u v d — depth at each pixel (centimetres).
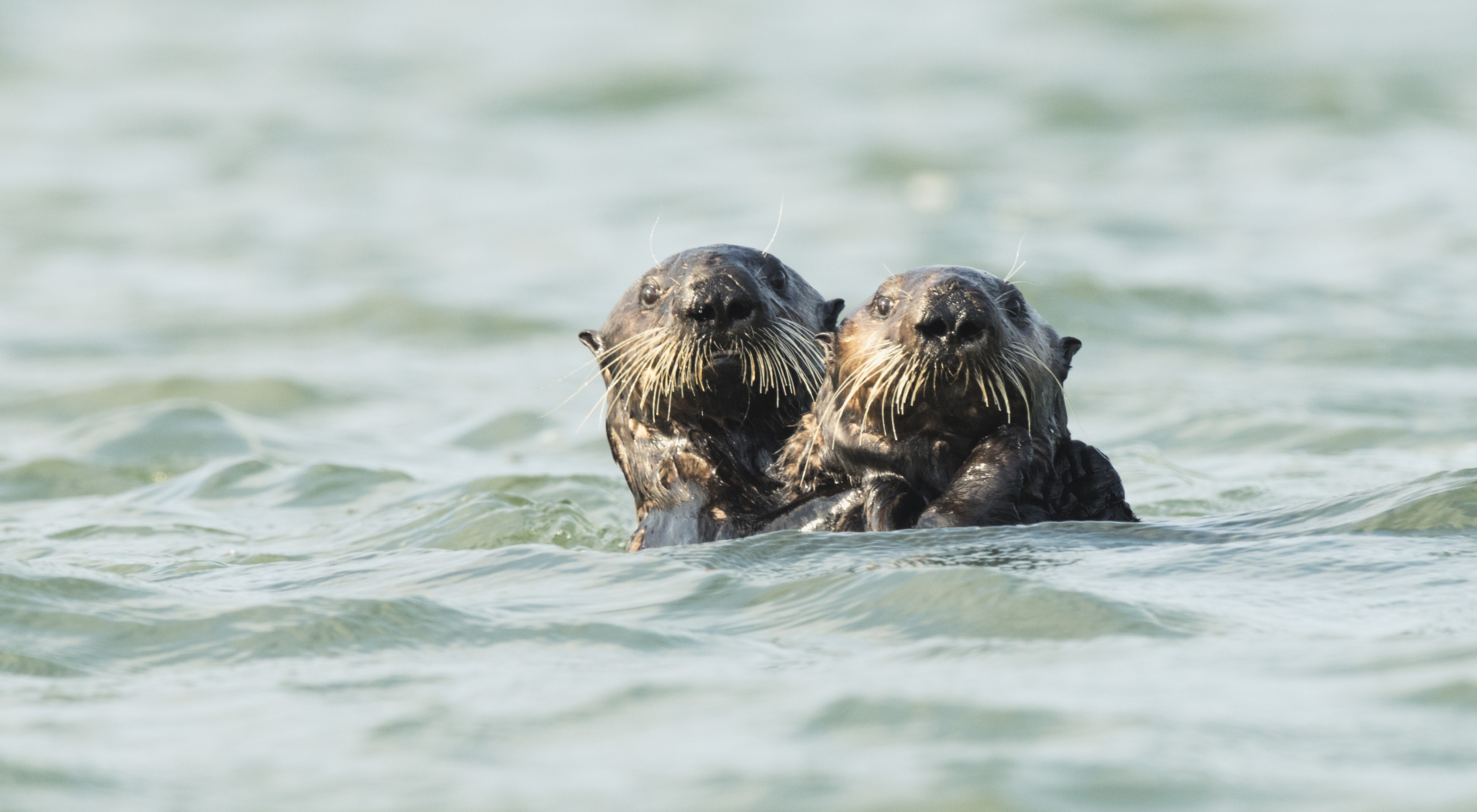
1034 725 1259
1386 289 5578
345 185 8281
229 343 5316
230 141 9425
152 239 7106
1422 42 11538
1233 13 12619
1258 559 1844
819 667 1488
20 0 14388
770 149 8812
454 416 4278
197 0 14812
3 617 1752
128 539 2773
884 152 8531
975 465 2142
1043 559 1870
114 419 3938
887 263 6097
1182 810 1080
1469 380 4334
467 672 1516
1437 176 7719
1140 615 1603
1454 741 1186
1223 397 4147
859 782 1152
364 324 5538
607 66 11169
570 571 1966
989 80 10662
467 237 6956
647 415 2403
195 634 1706
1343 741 1198
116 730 1348
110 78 11512
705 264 2281
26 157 9031
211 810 1149
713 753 1234
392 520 2911
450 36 12950
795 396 2380
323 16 14050
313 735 1316
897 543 1991
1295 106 9594
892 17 13138
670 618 1725
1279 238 6531
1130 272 5847
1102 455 2302
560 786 1180
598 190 7938
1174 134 9094
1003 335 2086
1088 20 12544
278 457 3650
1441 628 1505
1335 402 4059
